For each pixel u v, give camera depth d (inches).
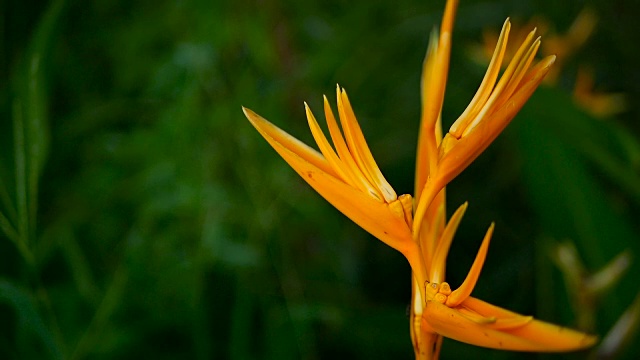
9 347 43.8
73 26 55.9
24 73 38.3
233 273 53.1
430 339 30.0
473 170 65.8
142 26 57.0
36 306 39.9
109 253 54.2
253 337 51.0
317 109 60.4
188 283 49.8
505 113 28.9
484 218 62.0
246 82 57.4
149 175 51.9
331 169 29.9
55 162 53.6
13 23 48.2
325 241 58.5
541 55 61.9
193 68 53.6
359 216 29.6
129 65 57.2
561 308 50.3
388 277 59.7
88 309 49.4
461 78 69.5
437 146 30.0
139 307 50.3
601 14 70.4
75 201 51.7
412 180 63.4
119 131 56.7
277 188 56.2
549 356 48.8
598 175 65.4
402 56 68.7
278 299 52.4
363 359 52.7
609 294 49.6
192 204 51.1
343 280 57.4
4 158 42.7
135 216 54.4
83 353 45.3
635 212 62.2
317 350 53.5
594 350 48.0
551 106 47.0
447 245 30.3
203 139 54.6
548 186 51.6
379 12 68.4
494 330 28.7
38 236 50.0
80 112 54.3
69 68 55.2
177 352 49.3
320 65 59.7
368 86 66.4
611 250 50.4
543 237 52.3
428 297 29.4
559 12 71.2
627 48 68.9
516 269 57.6
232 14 57.4
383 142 64.5
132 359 48.6
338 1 65.9
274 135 29.8
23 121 38.3
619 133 47.6
